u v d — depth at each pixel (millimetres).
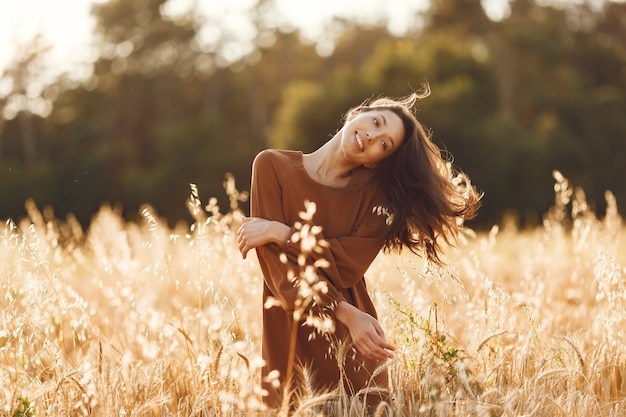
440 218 3730
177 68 61156
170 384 3742
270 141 47062
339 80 44875
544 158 42625
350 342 3643
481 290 5137
